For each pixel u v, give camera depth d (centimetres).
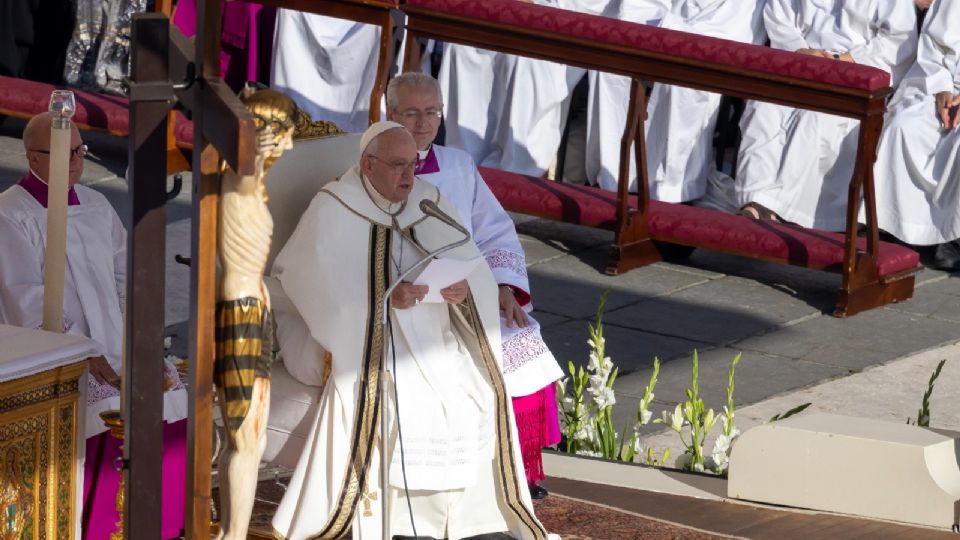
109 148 3903
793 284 3169
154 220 1093
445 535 1658
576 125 4038
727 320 2936
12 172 3653
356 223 1658
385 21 2939
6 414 1348
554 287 3092
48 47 4231
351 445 1580
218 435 1664
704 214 3253
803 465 1839
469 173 1966
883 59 3506
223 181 1226
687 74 3019
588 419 2181
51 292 1518
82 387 1460
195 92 1079
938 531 1742
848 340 2847
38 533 1412
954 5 3350
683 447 2336
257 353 1255
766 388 2588
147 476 1141
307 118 1773
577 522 1764
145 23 1059
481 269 1706
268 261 1748
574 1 3734
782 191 3356
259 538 1611
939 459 1798
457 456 1616
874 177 3131
